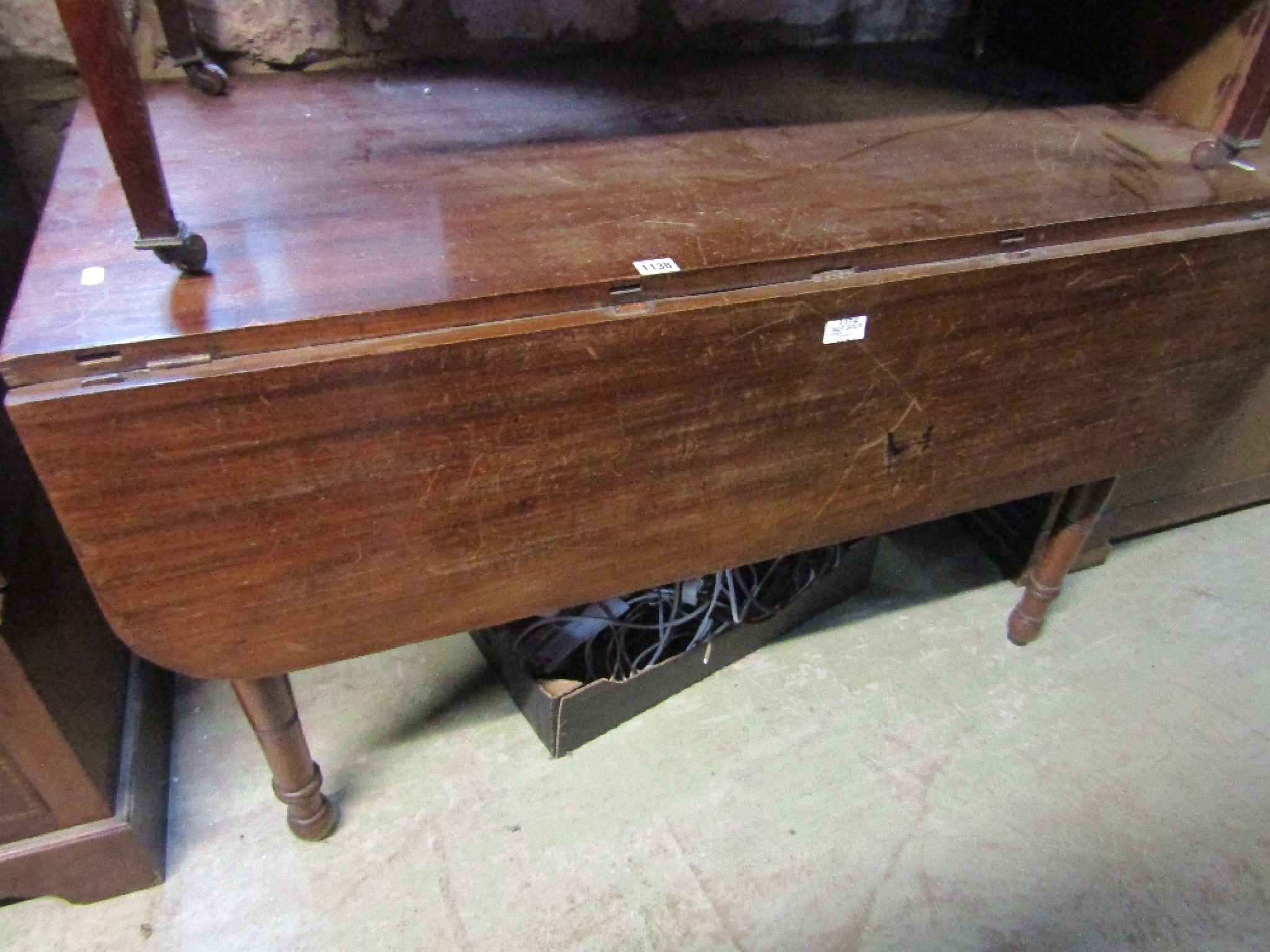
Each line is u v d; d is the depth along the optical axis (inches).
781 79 48.9
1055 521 53.6
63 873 38.3
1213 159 40.0
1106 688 53.0
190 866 41.5
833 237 32.0
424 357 26.7
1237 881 43.4
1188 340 40.2
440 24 47.0
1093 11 50.2
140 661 45.9
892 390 34.9
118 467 25.4
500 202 33.3
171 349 24.9
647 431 31.4
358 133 38.3
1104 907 42.0
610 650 49.2
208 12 42.5
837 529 38.9
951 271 32.6
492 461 29.8
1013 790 46.9
